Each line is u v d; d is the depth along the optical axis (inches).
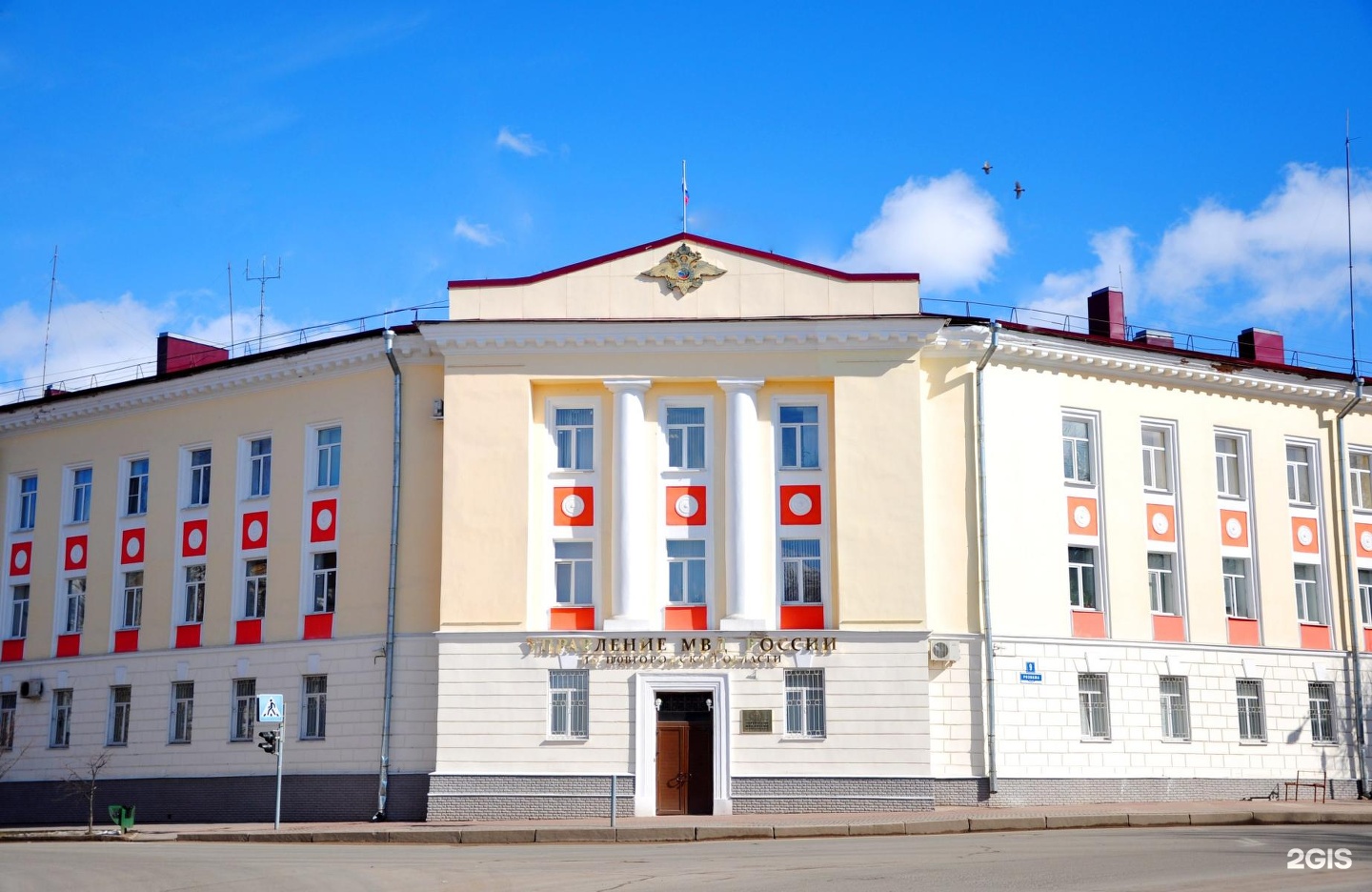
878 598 1405.0
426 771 1446.9
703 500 1448.1
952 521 1471.5
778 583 1435.8
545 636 1407.5
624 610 1414.9
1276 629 1610.5
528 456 1441.9
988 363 1505.9
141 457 1712.6
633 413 1449.3
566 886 780.6
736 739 1390.3
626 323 1441.9
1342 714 1628.9
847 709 1389.0
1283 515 1647.4
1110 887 722.2
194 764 1579.7
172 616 1633.9
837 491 1427.2
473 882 809.5
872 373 1444.4
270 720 1312.7
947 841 1040.8
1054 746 1464.1
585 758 1391.5
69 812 1657.2
